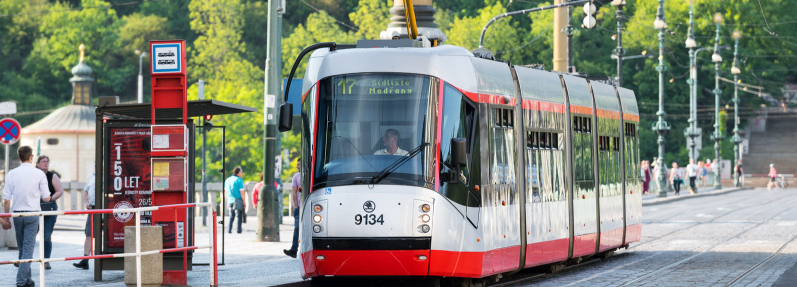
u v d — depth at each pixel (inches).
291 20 5285.4
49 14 5600.4
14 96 5260.8
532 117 797.2
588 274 859.4
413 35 880.9
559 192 842.8
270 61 1217.4
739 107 5305.1
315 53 719.7
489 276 741.3
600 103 969.5
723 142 4859.7
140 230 683.4
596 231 930.1
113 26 5511.8
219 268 868.0
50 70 5482.3
